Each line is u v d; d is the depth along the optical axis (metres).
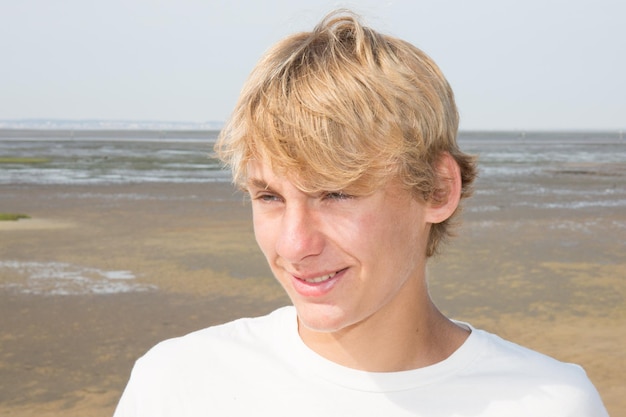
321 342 1.48
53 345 8.80
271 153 1.19
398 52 1.32
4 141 112.38
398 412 1.41
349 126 1.19
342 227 1.24
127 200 26.11
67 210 22.97
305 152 1.18
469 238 16.97
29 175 38.12
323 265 1.27
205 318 9.98
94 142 111.00
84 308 10.54
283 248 1.24
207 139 139.88
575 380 1.49
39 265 13.67
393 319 1.42
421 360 1.46
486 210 23.09
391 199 1.29
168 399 1.55
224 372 1.54
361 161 1.19
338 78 1.20
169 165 49.09
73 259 14.34
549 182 35.47
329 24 1.31
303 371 1.48
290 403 1.45
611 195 28.95
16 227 18.86
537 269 13.50
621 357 8.30
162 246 15.92
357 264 1.28
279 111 1.20
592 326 9.69
